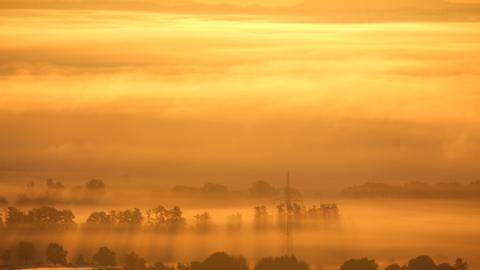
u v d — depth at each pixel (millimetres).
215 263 108312
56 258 109375
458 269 108062
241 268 109188
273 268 107062
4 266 106250
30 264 107875
